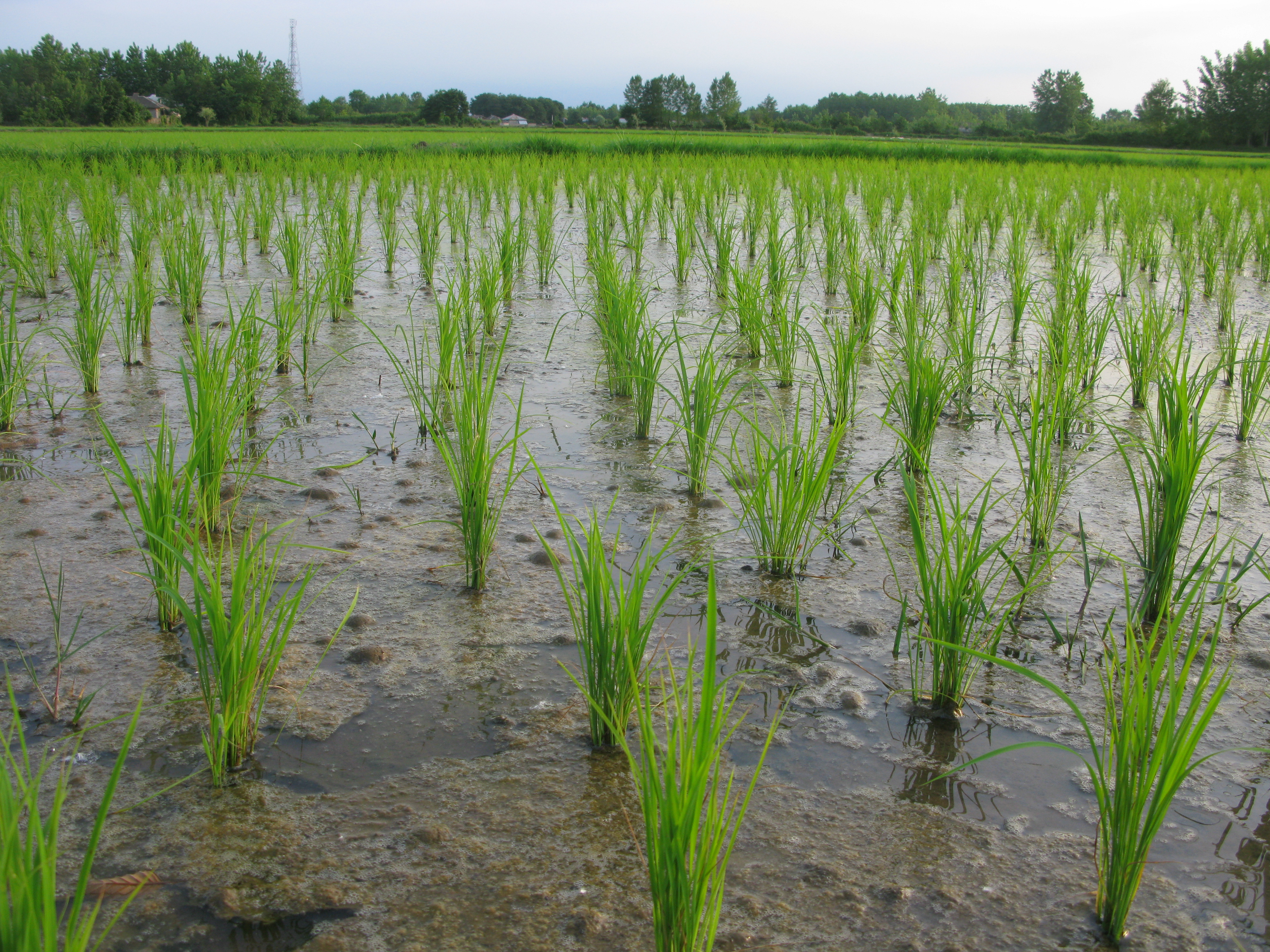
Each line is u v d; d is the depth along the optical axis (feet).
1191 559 13.46
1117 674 10.48
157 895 7.32
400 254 38.04
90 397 19.54
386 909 7.27
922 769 9.12
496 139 120.06
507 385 21.56
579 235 43.83
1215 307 31.45
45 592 11.78
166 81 359.25
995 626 11.60
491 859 7.82
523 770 8.96
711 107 444.14
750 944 7.00
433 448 17.40
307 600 11.89
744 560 13.32
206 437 13.25
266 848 7.84
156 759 8.90
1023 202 49.85
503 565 13.04
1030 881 7.72
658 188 57.72
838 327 19.45
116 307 24.06
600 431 18.63
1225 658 10.97
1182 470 11.29
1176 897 7.56
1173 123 286.66
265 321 20.15
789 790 8.79
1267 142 273.95
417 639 11.18
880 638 11.41
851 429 18.99
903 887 7.61
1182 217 43.19
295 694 10.03
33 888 5.37
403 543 13.56
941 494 15.71
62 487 15.03
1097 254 41.88
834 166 82.02
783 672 10.69
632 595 9.03
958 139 257.14
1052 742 8.87
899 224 44.52
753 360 23.59
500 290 29.30
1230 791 8.82
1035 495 13.51
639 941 7.00
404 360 23.11
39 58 319.68
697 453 15.29
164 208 38.99
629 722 9.59
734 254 36.78
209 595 8.37
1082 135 298.35
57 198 43.57
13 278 30.96
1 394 17.22
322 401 19.89
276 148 85.56
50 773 8.60
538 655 10.94
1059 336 22.02
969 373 20.13
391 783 8.71
